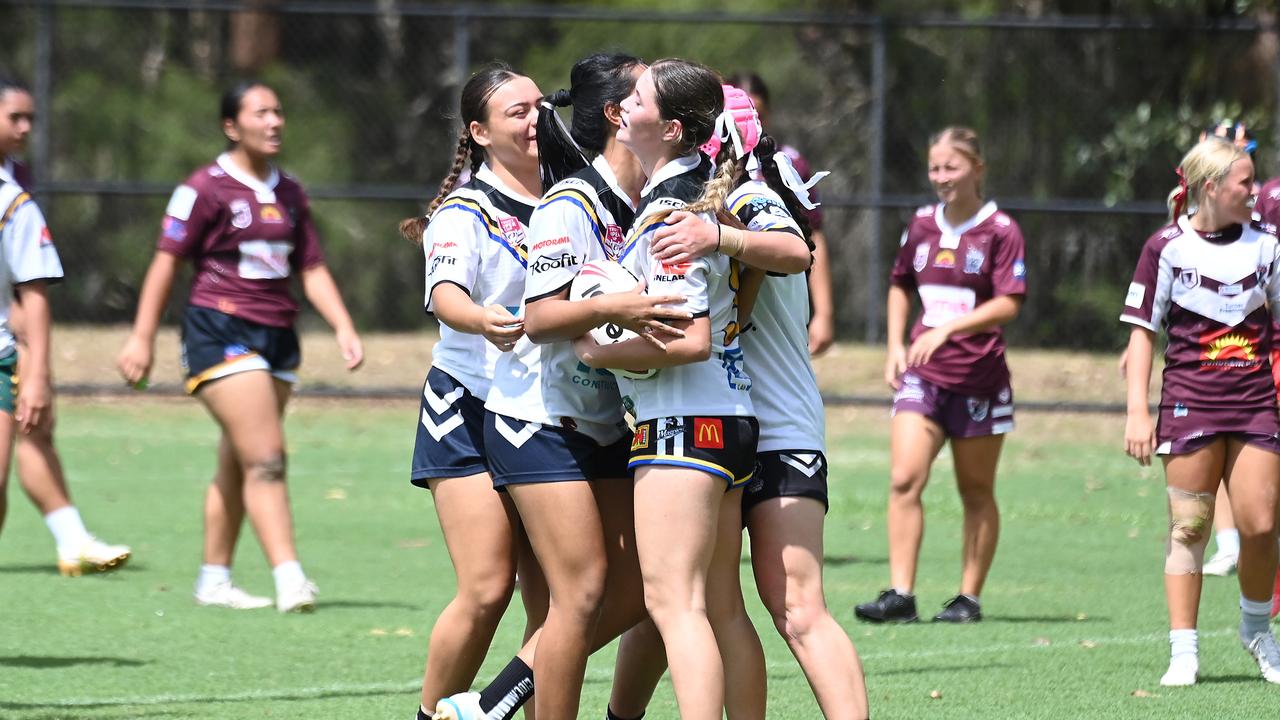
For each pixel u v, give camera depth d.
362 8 55.50
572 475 16.95
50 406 23.14
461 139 19.06
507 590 18.19
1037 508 40.97
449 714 17.64
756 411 17.03
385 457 48.62
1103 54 74.00
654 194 16.14
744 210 16.33
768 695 21.88
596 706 21.39
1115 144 71.12
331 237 86.50
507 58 91.31
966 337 27.39
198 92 91.75
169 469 45.66
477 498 18.05
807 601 16.72
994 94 76.19
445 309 17.59
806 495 16.94
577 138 17.20
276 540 27.70
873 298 60.25
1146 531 38.06
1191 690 22.14
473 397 18.20
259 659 24.03
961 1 78.56
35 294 22.80
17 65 90.94
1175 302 22.41
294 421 54.50
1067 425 54.28
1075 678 22.95
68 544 29.33
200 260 27.33
